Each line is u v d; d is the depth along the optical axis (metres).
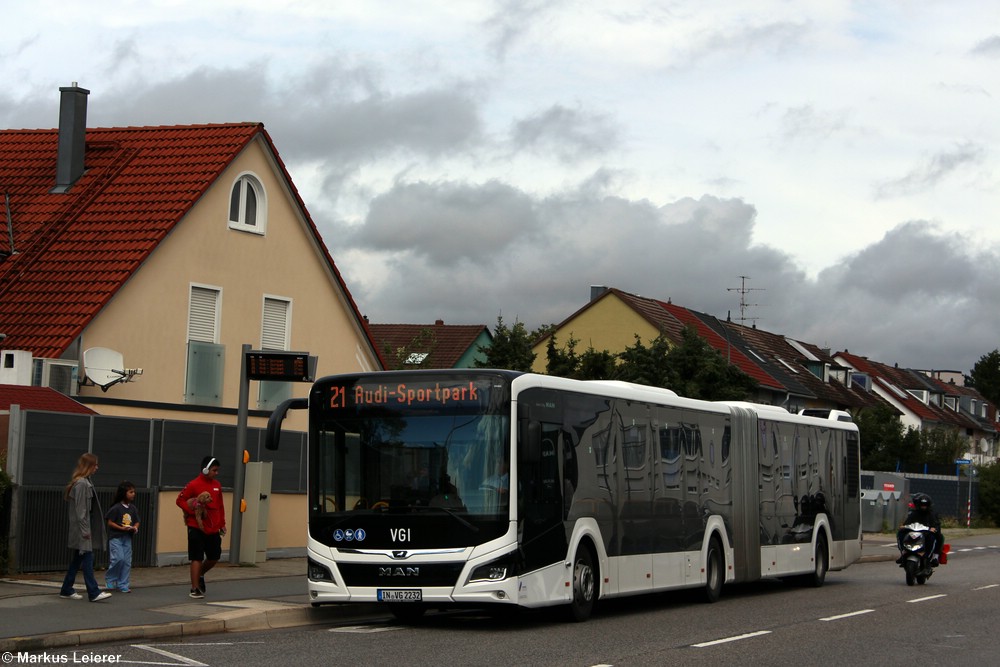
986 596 23.98
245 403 23.48
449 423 16.52
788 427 26.28
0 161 33.44
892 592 25.19
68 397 23.14
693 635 16.27
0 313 27.39
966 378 162.00
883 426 71.38
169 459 22.81
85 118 32.03
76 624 14.55
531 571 16.41
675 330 69.19
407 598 16.12
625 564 19.05
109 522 18.05
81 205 30.22
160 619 15.44
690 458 21.73
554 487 17.11
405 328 88.75
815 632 16.98
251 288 31.48
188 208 29.31
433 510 16.23
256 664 12.49
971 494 63.38
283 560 25.73
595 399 18.56
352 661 12.82
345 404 16.92
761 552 24.36
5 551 19.25
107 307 27.52
